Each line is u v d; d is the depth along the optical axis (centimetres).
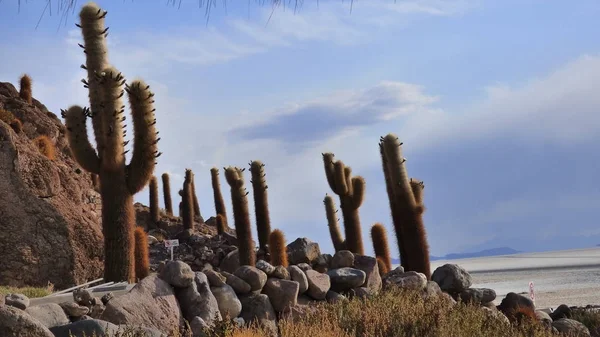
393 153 1670
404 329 882
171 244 2172
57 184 2003
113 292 961
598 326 1384
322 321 892
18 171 1903
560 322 1338
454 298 1429
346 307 1005
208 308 938
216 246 2859
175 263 940
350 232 2031
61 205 1970
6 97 2867
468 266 16412
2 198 1862
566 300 3297
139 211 3606
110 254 1417
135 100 1456
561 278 6038
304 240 1666
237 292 1048
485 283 5906
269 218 2338
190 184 3503
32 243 1853
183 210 3469
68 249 1892
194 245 2911
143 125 1459
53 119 3166
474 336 911
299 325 876
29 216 1877
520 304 1418
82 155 1456
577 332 1302
